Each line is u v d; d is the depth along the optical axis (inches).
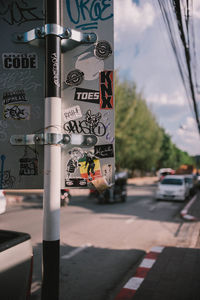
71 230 331.0
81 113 97.4
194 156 1184.2
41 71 96.9
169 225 374.0
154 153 1903.3
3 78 97.2
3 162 95.5
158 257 221.0
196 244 267.6
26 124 96.3
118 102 1127.0
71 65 97.8
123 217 433.1
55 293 87.0
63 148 96.0
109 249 255.6
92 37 97.2
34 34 93.8
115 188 624.4
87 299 154.9
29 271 94.6
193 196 817.5
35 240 266.2
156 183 1779.0
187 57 285.7
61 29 91.8
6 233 98.5
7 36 97.2
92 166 96.3
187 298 148.1
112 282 179.5
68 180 96.0
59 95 90.7
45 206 88.1
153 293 154.6
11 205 569.6
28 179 94.9
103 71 97.3
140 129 1628.9
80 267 206.5
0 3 97.9
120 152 1316.4
